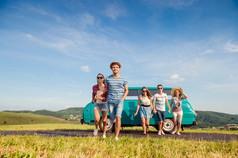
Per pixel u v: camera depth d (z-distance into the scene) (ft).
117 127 14.25
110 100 14.80
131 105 26.91
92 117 27.17
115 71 14.93
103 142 11.71
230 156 9.37
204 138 19.81
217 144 13.08
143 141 13.44
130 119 26.45
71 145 10.45
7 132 22.85
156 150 10.35
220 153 9.95
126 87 15.02
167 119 26.00
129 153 9.46
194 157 9.37
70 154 8.26
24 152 8.29
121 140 13.35
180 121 23.63
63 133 21.72
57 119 475.31
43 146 10.00
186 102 26.43
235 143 13.12
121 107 14.65
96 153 8.45
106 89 15.66
